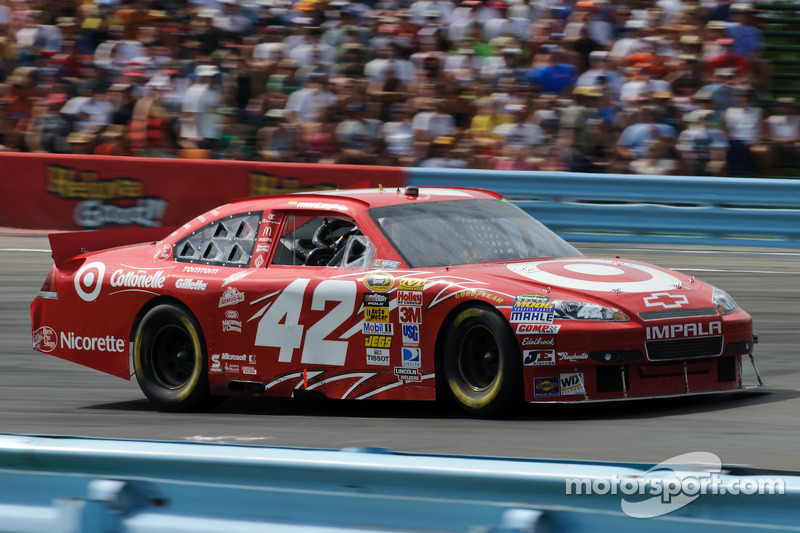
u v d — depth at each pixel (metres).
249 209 20.94
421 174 38.19
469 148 40.00
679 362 17.78
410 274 18.47
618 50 39.78
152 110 43.19
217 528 10.19
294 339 19.36
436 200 20.59
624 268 19.27
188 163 40.84
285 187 39.50
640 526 8.93
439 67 41.53
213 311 20.19
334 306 18.95
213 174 40.47
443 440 16.39
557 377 17.12
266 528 10.06
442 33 42.16
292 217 20.39
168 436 17.92
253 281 19.91
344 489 9.88
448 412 18.88
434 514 9.56
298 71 42.38
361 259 19.23
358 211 19.66
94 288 21.75
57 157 42.62
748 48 39.69
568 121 38.81
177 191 41.03
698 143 38.00
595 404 18.78
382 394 18.58
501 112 39.66
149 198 41.41
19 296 32.03
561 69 39.81
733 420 17.23
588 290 17.72
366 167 38.66
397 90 41.47
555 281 18.00
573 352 16.94
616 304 17.41
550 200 37.75
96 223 42.19
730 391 18.52
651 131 38.22
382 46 42.06
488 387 17.66
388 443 16.42
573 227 37.56
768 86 42.25
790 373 21.69
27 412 20.64
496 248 19.66
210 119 42.84
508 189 37.84
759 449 15.14
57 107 44.44
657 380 17.58
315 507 9.97
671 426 16.86
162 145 43.19
